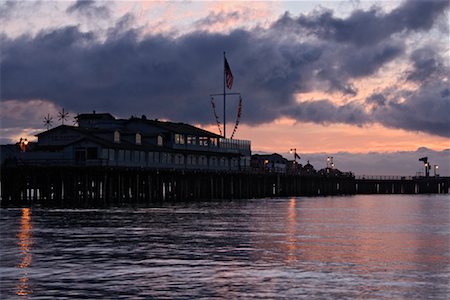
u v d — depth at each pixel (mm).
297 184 186625
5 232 58344
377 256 44094
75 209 95688
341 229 64625
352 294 32156
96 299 31000
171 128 131500
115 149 111938
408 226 69438
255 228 64438
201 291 32594
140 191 125750
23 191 111750
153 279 35375
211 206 109625
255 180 161125
